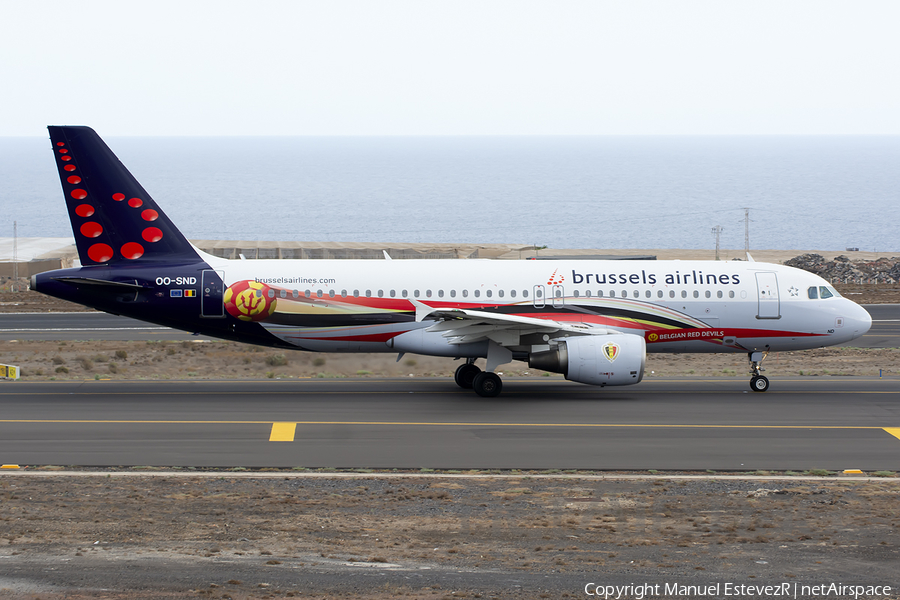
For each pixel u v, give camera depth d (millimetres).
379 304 103938
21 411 91812
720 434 83188
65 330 171000
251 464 72000
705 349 109312
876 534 55219
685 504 61938
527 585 45844
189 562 48531
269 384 111000
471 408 95000
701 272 108312
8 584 44625
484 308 104688
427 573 47438
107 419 88000
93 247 103125
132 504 60531
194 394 102750
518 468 71625
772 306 107812
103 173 102250
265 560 49094
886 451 77375
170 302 102312
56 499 61406
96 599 42719
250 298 102250
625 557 50688
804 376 122125
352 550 51250
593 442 79938
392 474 69438
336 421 87938
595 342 97625
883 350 151125
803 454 76250
